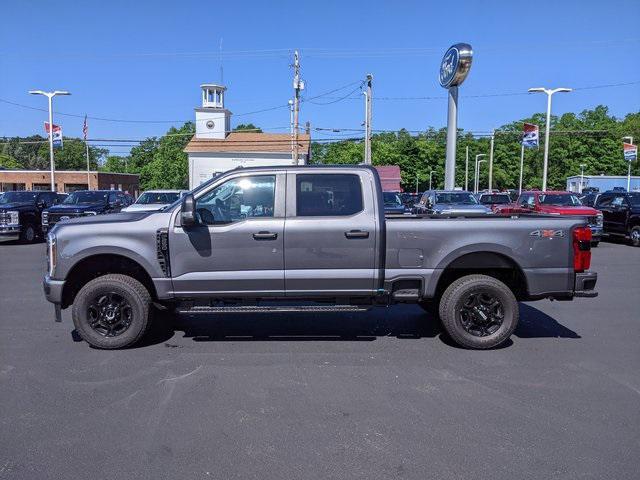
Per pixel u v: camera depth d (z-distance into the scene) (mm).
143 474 3477
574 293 6188
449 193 19453
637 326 7289
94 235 6012
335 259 6023
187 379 5168
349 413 4395
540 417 4320
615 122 102812
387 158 96188
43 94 33469
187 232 5973
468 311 6176
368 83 36875
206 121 53406
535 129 34688
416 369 5465
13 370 5426
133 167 98750
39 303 8672
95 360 5742
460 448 3805
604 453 3734
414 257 6078
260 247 5977
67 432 4059
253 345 6297
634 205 18297
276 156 51344
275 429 4105
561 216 6332
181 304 6199
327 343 6387
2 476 3445
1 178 60812
